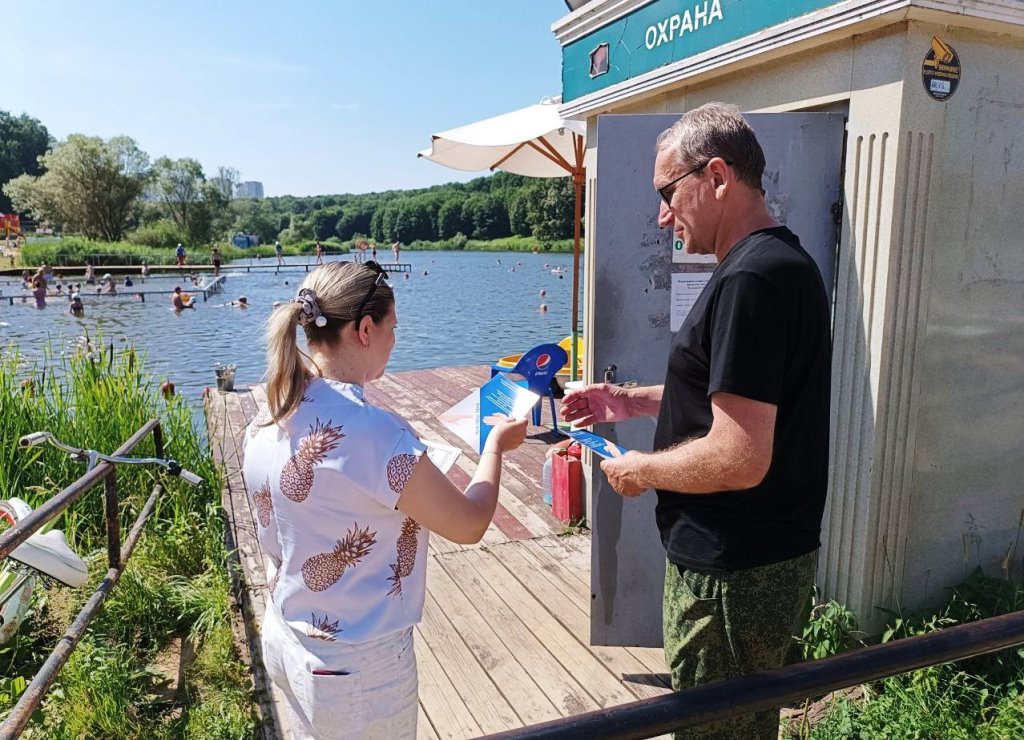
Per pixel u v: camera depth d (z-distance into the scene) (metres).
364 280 1.60
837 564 3.06
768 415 1.55
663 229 3.09
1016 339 3.02
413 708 1.65
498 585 3.90
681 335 1.77
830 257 2.95
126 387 5.85
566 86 4.32
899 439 2.87
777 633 1.75
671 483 1.70
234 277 40.19
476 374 10.41
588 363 3.72
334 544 1.52
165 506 5.20
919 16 2.47
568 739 0.87
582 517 4.73
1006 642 1.03
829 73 2.83
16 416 5.36
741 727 1.82
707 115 1.77
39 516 2.55
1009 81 2.75
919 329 2.81
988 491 3.11
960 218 2.79
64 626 3.90
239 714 2.99
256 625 3.66
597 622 3.23
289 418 1.55
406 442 1.50
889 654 0.99
